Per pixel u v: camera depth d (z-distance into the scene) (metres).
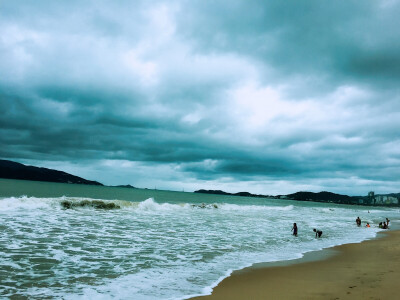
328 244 16.14
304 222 29.55
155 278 7.89
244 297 6.57
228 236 16.47
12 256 9.03
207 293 6.82
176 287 7.19
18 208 21.06
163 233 15.86
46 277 7.36
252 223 24.58
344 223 31.94
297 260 11.25
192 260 10.32
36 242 11.20
